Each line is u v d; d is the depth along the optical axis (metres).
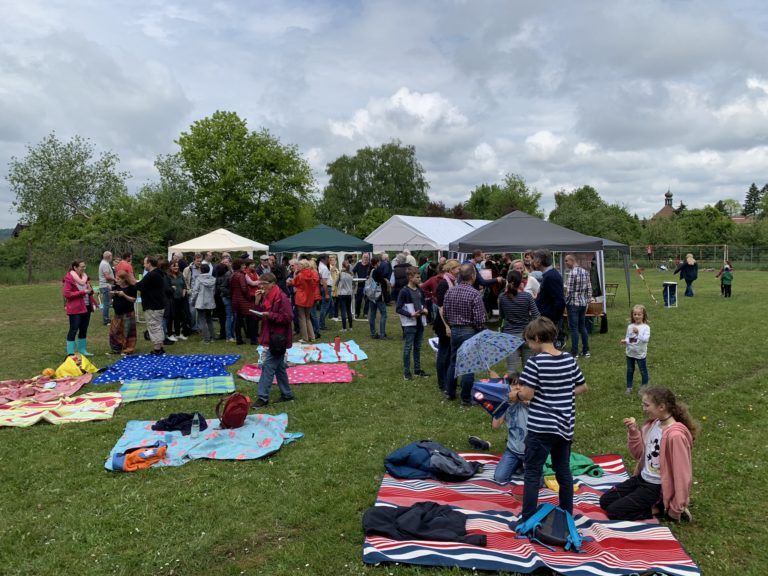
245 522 4.31
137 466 5.34
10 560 3.83
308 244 16.97
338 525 4.25
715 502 4.54
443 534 3.93
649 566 3.56
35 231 42.22
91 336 12.80
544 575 3.56
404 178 60.47
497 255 20.89
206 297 11.72
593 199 65.62
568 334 12.49
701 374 8.71
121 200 40.00
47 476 5.20
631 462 5.45
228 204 41.09
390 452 5.71
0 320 15.68
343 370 9.24
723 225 58.84
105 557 3.86
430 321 10.23
